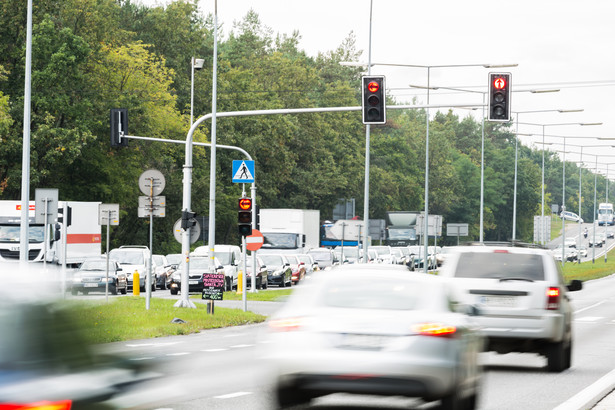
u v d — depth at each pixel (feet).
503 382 114.62
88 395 39.52
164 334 182.80
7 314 40.34
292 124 636.89
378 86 213.46
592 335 195.21
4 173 441.68
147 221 574.15
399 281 84.23
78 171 496.23
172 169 568.41
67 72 434.30
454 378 79.51
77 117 442.91
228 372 120.26
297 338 80.12
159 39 600.39
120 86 502.79
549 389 107.65
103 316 87.61
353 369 78.38
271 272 409.69
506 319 122.31
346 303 81.87
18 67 441.68
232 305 274.36
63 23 454.81
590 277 607.37
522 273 123.85
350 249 538.47
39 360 39.29
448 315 81.61
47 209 228.63
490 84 210.79
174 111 541.75
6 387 37.22
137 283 307.17
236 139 607.37
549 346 124.77
